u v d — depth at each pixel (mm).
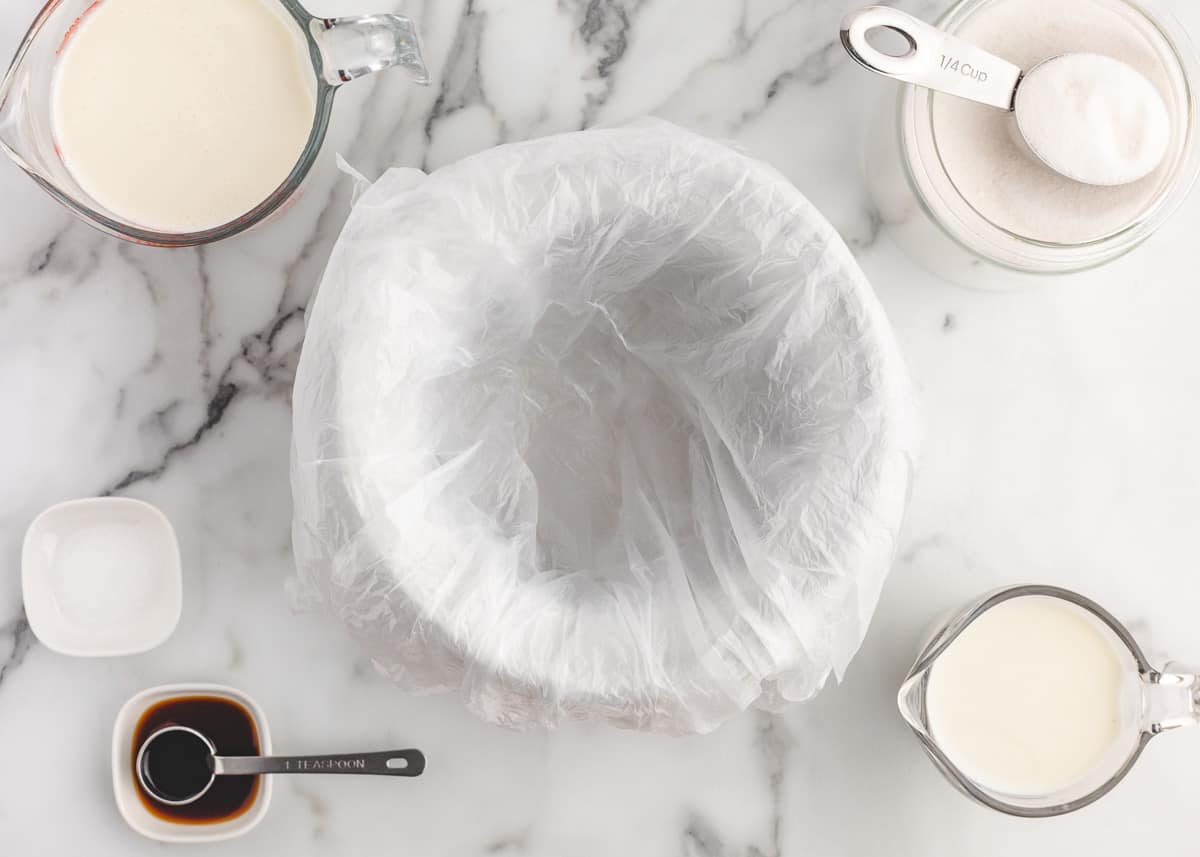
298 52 671
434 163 745
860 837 750
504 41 742
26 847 727
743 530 654
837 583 605
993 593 674
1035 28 687
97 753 730
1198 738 759
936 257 734
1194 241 763
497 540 644
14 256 729
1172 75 688
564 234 633
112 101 666
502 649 593
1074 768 716
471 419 701
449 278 621
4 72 719
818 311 621
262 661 733
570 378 755
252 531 736
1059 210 680
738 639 606
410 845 737
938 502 757
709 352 708
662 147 621
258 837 731
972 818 752
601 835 743
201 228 676
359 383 589
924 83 635
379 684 736
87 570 716
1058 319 761
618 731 746
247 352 739
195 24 666
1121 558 762
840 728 750
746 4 746
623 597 634
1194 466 765
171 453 736
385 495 588
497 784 740
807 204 624
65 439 732
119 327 733
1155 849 756
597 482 751
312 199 739
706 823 746
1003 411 760
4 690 725
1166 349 765
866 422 609
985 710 717
